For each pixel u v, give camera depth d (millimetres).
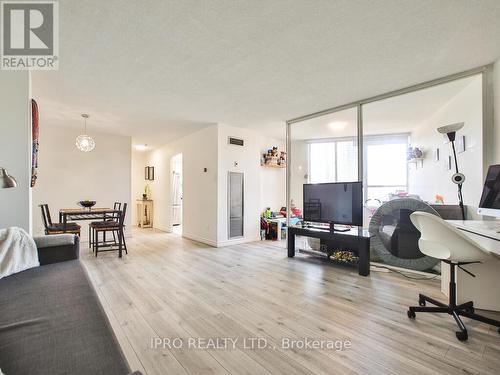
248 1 1750
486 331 1898
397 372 1461
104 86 3152
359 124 3674
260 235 5672
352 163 5340
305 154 6047
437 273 3156
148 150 7949
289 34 2121
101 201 5637
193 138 5668
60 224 4094
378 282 2953
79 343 1065
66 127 5230
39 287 1680
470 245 1801
